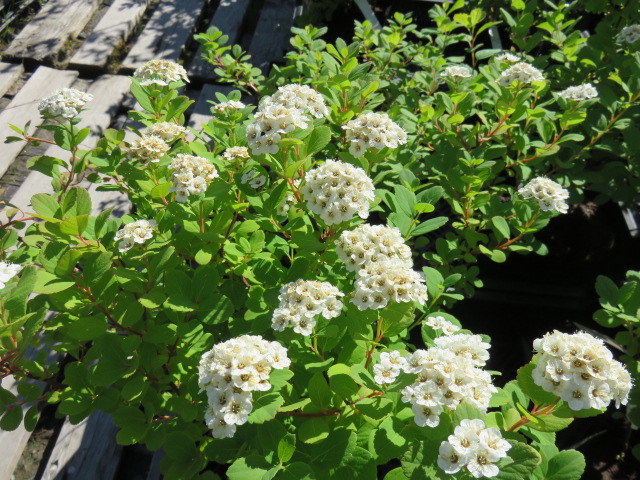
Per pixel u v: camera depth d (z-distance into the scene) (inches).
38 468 17.2
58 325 13.1
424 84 23.7
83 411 13.3
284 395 11.9
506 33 32.4
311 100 14.8
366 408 10.7
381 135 14.2
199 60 31.9
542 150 19.3
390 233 12.4
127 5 35.5
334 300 11.9
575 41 23.5
